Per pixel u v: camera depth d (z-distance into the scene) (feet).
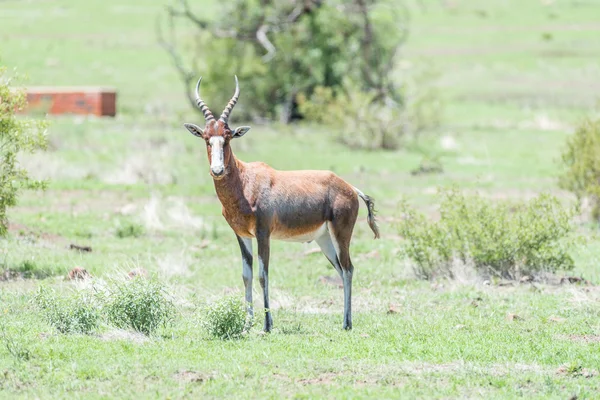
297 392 103.60
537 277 178.91
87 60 605.73
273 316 147.84
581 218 238.48
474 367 115.65
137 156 322.14
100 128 398.21
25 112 404.98
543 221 180.45
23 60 590.14
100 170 307.78
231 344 124.77
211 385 105.60
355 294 169.37
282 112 469.16
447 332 135.64
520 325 141.79
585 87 569.64
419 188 299.79
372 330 137.39
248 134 416.67
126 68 592.60
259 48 472.03
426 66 599.57
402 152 388.16
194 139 383.04
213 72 455.22
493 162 357.00
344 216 139.85
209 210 255.50
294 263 199.00
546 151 383.65
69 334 126.82
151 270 172.04
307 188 138.10
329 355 120.16
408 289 173.99
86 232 219.61
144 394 102.22
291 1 465.47
